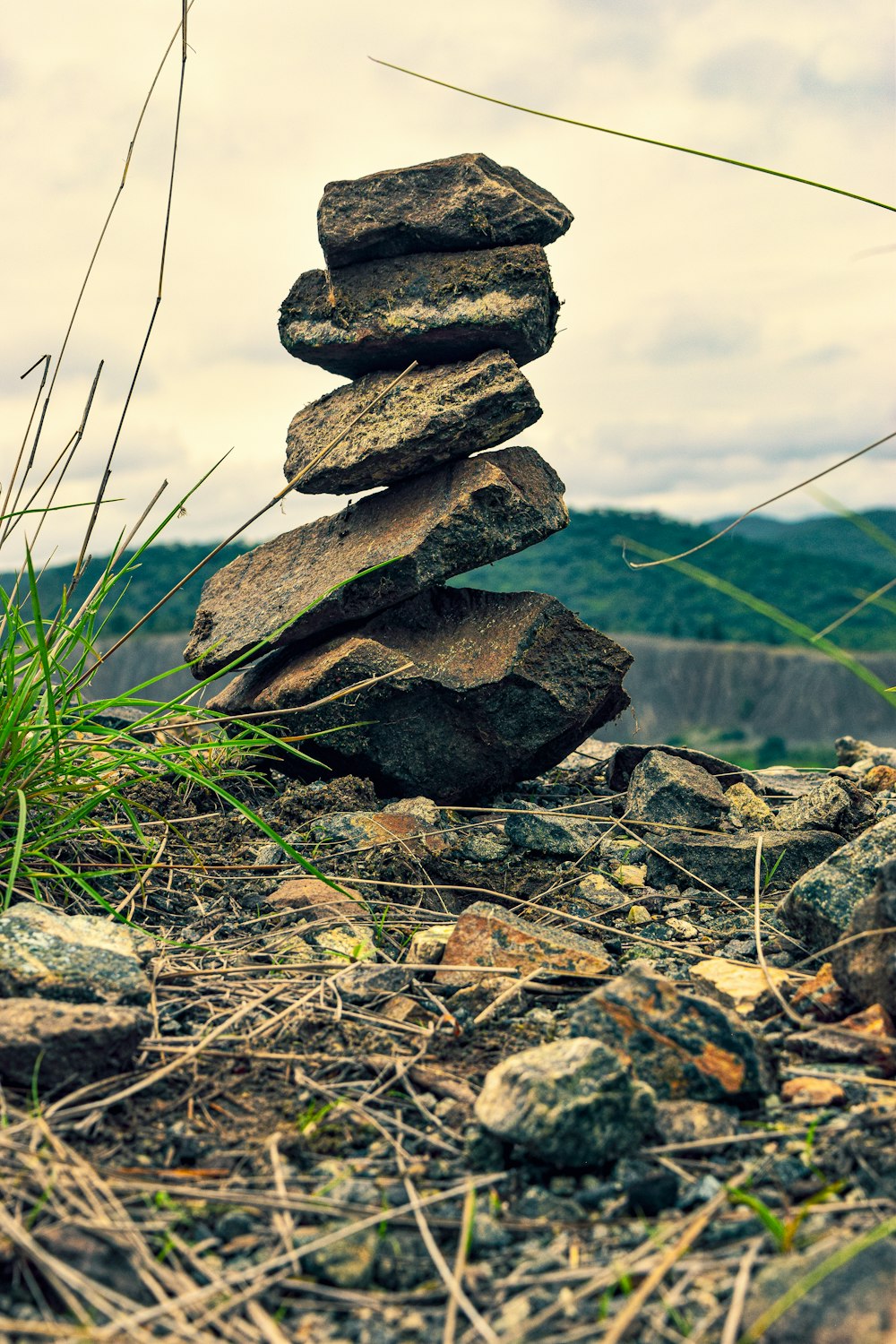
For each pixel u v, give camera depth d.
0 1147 2.17
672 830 4.38
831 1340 1.64
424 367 4.90
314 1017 2.84
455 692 4.57
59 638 3.77
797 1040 2.66
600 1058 2.27
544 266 4.69
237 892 3.77
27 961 2.77
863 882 3.12
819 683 98.25
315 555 5.11
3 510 3.68
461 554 4.57
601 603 115.12
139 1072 2.55
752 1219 1.99
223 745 3.79
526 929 3.28
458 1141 2.33
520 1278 1.88
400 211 4.78
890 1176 2.07
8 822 3.56
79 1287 1.82
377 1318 1.81
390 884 3.71
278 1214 2.05
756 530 148.50
